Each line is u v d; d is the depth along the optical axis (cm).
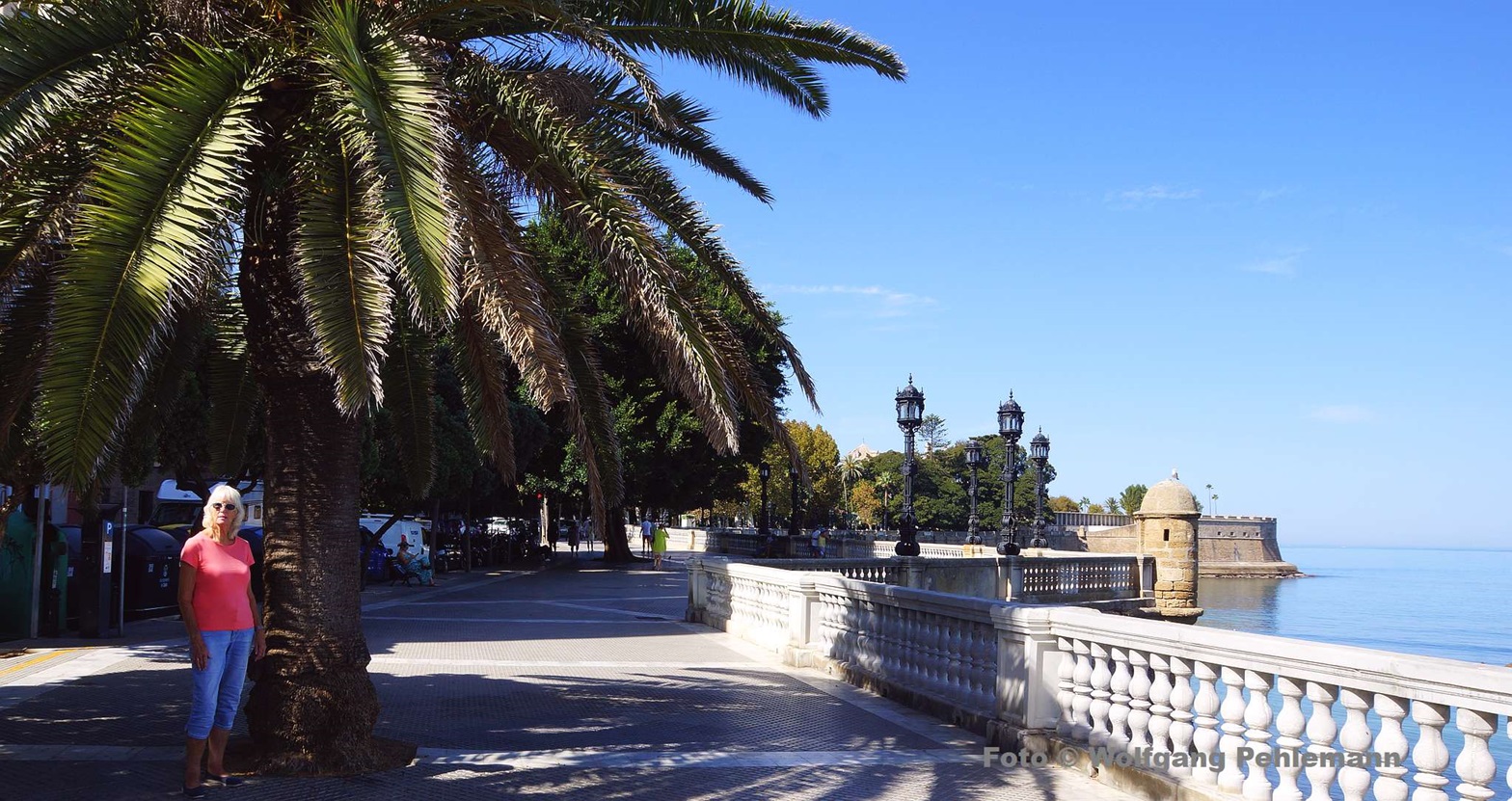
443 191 578
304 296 591
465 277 679
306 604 706
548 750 781
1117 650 718
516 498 4103
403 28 700
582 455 841
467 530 3556
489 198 711
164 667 1173
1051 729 787
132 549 1695
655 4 807
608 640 1531
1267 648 573
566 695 1029
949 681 948
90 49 623
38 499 1439
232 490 663
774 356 3869
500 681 1119
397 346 1013
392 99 586
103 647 1345
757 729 880
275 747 698
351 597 722
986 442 12200
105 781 664
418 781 682
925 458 12488
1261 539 10712
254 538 1980
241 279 723
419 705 962
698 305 802
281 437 720
